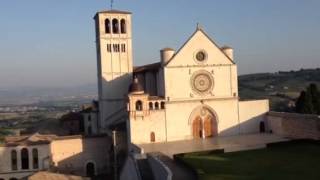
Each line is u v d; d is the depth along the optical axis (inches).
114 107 4202.8
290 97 7834.6
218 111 3811.5
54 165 3686.0
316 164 2425.0
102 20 4175.7
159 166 2416.3
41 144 3582.7
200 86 3762.3
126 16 4239.7
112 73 4205.2
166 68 3666.3
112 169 3745.1
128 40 4242.1
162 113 3646.7
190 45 3725.4
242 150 3041.3
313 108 4345.5
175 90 3686.0
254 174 2241.6
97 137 3836.1
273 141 3319.4
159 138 3636.8
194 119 3757.4
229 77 3836.1
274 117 3826.3
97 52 4392.2
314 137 3238.2
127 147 3686.0
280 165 2452.0
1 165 3533.5
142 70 4222.4
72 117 5300.2
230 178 2162.9
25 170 3555.6
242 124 3880.4
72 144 3762.3
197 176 2230.6
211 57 3782.0
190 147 3238.2
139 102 3575.3
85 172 3791.8
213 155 2886.3
